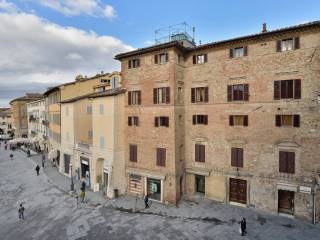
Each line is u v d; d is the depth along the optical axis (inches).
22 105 3843.5
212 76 1157.1
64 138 1784.0
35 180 1704.0
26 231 1005.8
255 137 1053.2
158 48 1156.5
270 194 1026.7
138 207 1147.9
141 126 1257.4
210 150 1176.2
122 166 1322.6
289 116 978.7
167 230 930.1
